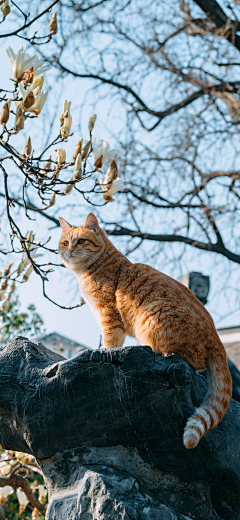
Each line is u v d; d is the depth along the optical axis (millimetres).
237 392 7715
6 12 4117
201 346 3580
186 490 3436
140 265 4445
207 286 9352
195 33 10930
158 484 3418
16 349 3754
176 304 3770
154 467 3430
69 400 3432
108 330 4246
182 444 3355
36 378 3543
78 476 3424
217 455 3432
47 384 3482
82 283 4602
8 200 4129
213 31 10203
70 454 3512
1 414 3586
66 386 3422
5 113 3686
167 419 3334
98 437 3455
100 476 3246
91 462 3463
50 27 4125
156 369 3316
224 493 3523
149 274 4211
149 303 3887
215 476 3457
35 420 3480
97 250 4805
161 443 3383
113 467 3414
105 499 3148
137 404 3355
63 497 3346
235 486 3498
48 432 3475
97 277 4512
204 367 3600
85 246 4824
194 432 3137
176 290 3949
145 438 3396
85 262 4734
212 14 9758
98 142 4039
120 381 3365
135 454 3461
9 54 3648
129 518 3088
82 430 3447
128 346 3410
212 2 9664
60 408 3447
